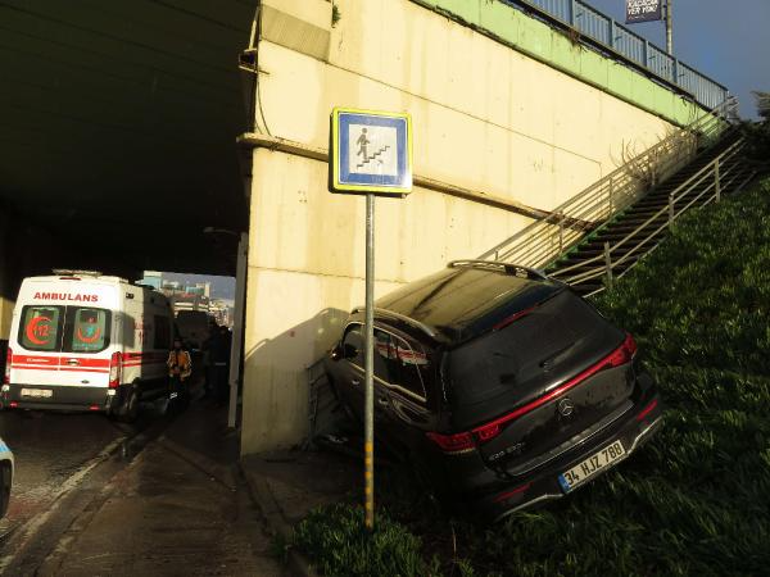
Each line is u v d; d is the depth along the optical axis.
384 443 5.12
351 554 3.56
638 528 3.38
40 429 9.09
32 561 4.05
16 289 19.25
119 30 8.70
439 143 9.48
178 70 9.88
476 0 10.32
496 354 4.01
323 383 7.73
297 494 5.43
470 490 3.69
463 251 9.66
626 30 14.70
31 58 9.52
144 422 10.31
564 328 4.20
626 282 8.41
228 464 7.03
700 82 17.84
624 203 13.67
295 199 7.73
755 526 3.11
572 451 3.78
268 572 3.88
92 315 9.72
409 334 4.54
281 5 7.51
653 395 4.16
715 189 11.87
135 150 13.67
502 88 10.72
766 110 14.23
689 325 6.50
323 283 7.89
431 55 9.49
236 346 9.49
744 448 3.94
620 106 14.02
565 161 12.06
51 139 13.01
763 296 6.49
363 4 8.61
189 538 4.51
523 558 3.39
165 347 12.21
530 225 10.60
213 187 16.64
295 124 7.77
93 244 26.22
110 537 4.52
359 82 8.47
